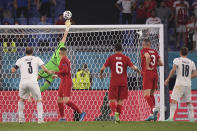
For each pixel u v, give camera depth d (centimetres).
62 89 3953
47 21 7150
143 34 4684
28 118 4647
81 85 4669
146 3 7162
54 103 4700
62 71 3869
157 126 3325
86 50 4938
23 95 3638
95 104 4659
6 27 4316
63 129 3089
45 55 4859
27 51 3622
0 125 3481
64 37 4219
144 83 3828
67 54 4881
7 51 4878
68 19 4275
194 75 3969
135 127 3238
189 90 3925
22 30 4794
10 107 4719
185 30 7019
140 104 4666
